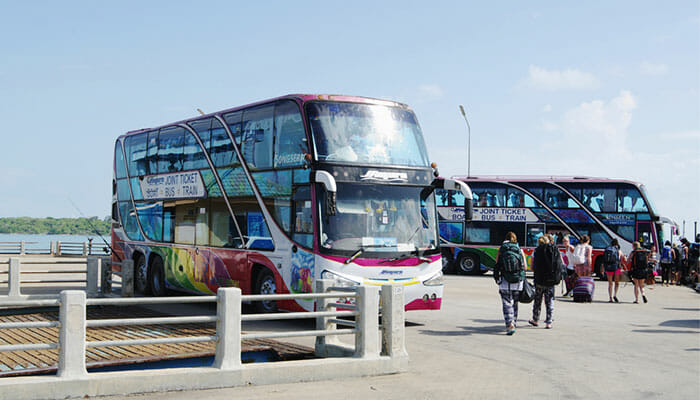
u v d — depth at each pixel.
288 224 15.07
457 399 8.55
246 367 9.01
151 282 20.98
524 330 14.95
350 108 15.12
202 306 19.48
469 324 15.82
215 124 18.23
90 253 47.81
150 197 21.22
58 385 7.84
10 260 18.14
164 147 20.70
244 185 16.72
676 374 10.34
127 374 8.30
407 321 16.33
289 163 15.20
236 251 16.77
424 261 14.98
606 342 13.37
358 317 10.09
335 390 8.88
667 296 24.84
